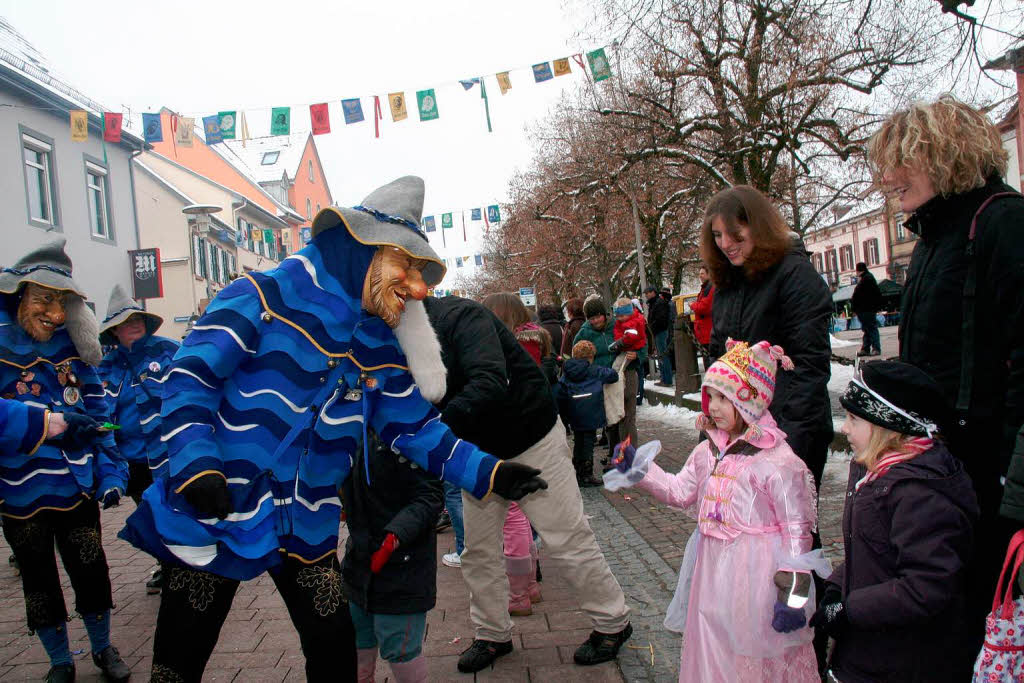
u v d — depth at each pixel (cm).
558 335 935
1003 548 211
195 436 198
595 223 2622
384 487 270
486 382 296
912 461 210
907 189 230
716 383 260
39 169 1700
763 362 261
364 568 270
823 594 243
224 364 205
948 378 225
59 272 358
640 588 425
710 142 1753
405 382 243
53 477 340
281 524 215
